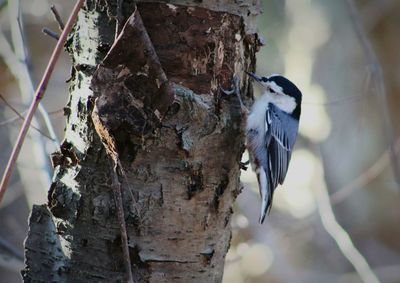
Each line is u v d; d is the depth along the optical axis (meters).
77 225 7.87
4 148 19.02
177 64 8.09
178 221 7.95
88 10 7.94
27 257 8.17
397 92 20.48
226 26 8.48
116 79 7.53
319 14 20.38
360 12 20.48
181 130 7.78
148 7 7.95
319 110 19.97
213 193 8.19
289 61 21.02
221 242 8.41
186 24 8.09
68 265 7.95
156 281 7.92
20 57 12.92
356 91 19.73
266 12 22.31
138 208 7.76
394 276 20.81
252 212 18.69
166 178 7.83
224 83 8.55
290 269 19.78
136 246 7.81
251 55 9.39
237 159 8.55
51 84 19.33
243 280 19.58
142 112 7.55
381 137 20.05
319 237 20.17
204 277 8.20
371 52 14.19
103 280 7.83
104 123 7.46
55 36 8.48
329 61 20.06
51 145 13.76
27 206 20.55
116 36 7.70
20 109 17.53
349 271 20.11
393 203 20.86
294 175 20.05
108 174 7.73
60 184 8.00
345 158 20.05
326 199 15.77
